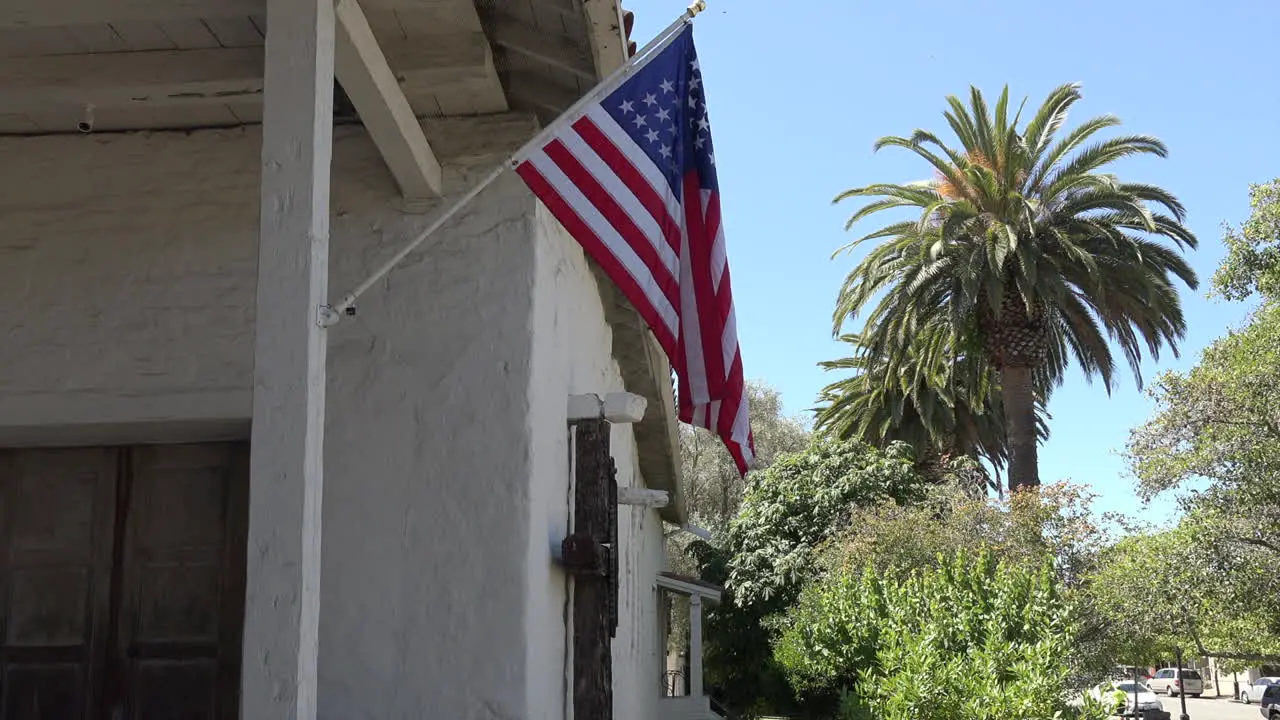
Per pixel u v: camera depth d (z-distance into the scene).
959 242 21.02
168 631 6.45
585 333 8.59
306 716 4.07
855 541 19.39
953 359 22.83
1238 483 15.24
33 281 6.59
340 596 6.19
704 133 6.14
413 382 6.41
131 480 6.68
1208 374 15.73
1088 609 16.36
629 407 7.45
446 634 6.11
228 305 6.53
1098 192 20.45
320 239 4.41
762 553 23.81
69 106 6.22
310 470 4.21
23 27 5.20
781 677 20.97
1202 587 15.19
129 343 6.50
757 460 37.50
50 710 6.39
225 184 6.70
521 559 6.16
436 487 6.28
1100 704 10.27
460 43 6.23
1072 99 21.30
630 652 11.69
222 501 6.61
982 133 20.89
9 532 6.64
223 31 5.86
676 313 5.53
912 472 24.55
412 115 6.12
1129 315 21.19
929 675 9.98
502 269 6.51
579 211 5.22
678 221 5.69
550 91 6.68
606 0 5.55
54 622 6.50
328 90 4.56
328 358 6.47
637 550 12.90
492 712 5.99
